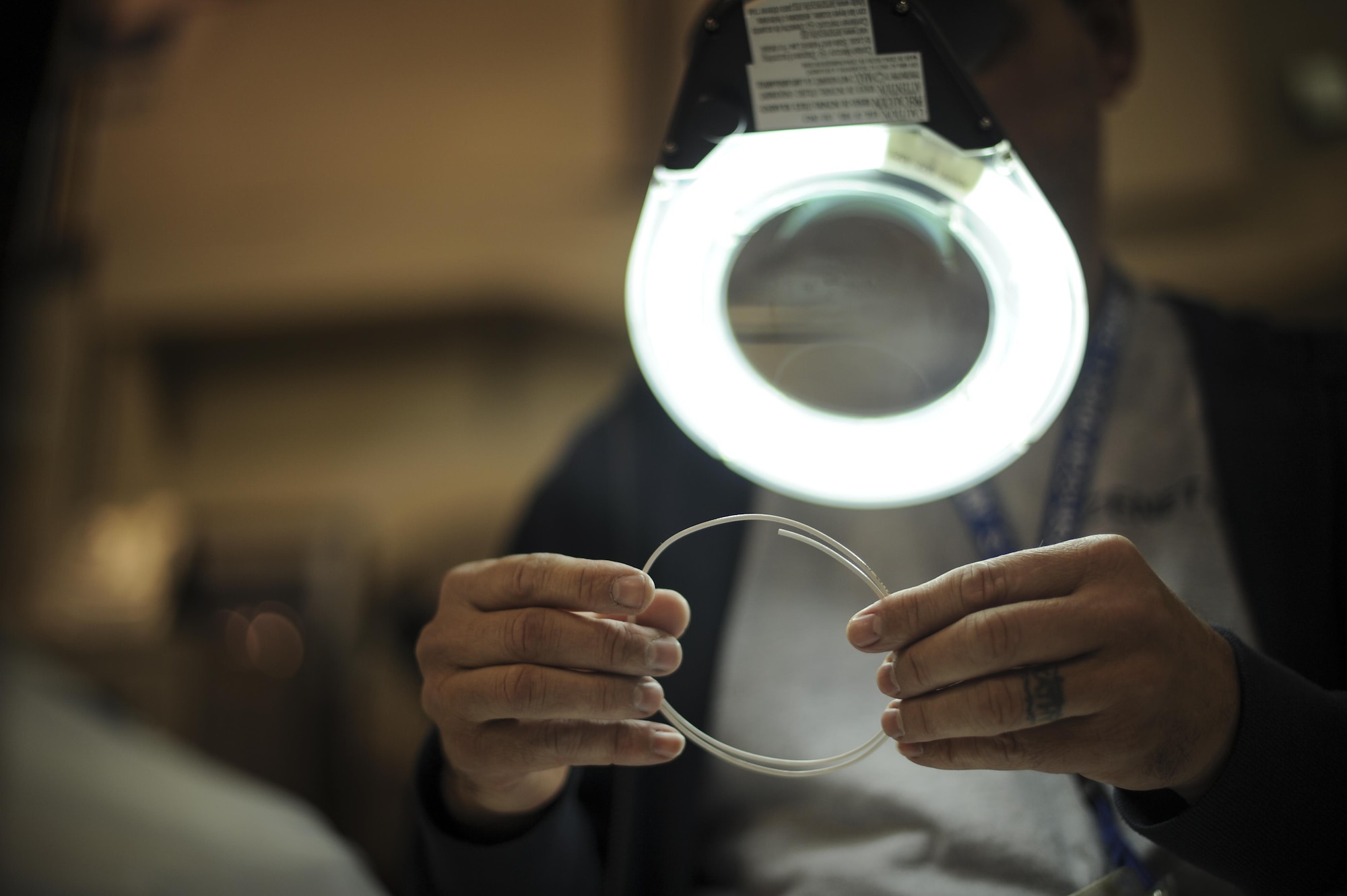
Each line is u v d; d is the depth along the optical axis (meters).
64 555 2.87
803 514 0.75
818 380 0.54
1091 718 0.45
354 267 3.11
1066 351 0.50
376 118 2.77
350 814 2.93
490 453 3.45
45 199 0.88
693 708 0.69
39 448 2.74
